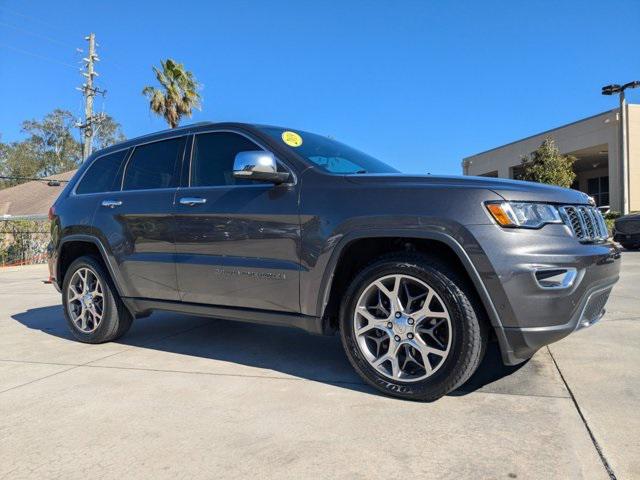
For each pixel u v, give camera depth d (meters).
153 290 4.41
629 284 8.04
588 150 27.48
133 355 4.48
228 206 3.88
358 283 3.34
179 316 6.26
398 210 3.16
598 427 2.75
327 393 3.38
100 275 4.82
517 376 3.60
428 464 2.41
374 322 3.30
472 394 3.28
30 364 4.29
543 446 2.55
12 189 37.22
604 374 3.62
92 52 28.66
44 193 33.12
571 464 2.37
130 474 2.40
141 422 2.98
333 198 3.41
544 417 2.90
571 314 2.97
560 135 28.61
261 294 3.71
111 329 4.83
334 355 4.33
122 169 4.89
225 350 4.56
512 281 2.87
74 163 55.12
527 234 2.93
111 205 4.70
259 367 4.01
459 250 2.97
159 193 4.38
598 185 34.00
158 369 4.02
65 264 5.34
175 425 2.93
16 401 3.38
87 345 4.93
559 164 25.47
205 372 3.91
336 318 3.65
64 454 2.61
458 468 2.37
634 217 15.23
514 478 2.27
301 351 4.48
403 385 3.18
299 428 2.84
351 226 3.28
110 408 3.21
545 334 2.91
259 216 3.70
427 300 3.12
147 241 4.38
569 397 3.20
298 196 3.56
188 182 4.27
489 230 2.93
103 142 47.75
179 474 2.38
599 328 4.98
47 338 5.33
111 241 4.65
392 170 4.35
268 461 2.48
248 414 3.05
